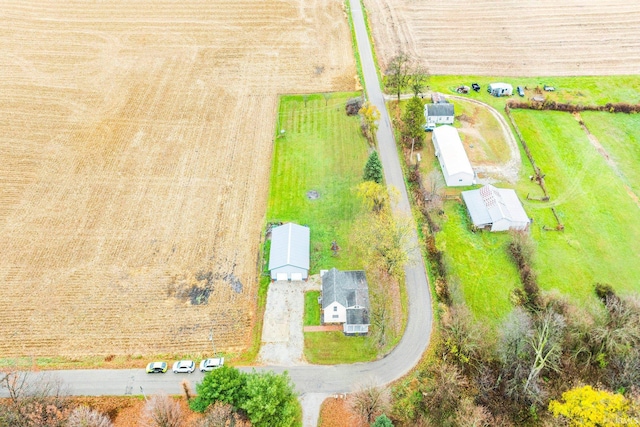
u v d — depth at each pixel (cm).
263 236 7794
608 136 9906
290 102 10825
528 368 5859
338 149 9525
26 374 5522
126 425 5500
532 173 8969
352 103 10588
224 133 9912
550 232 7888
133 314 6662
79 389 5831
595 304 6738
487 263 7406
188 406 5625
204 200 8419
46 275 7119
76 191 8506
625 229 7956
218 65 11969
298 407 5578
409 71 11656
